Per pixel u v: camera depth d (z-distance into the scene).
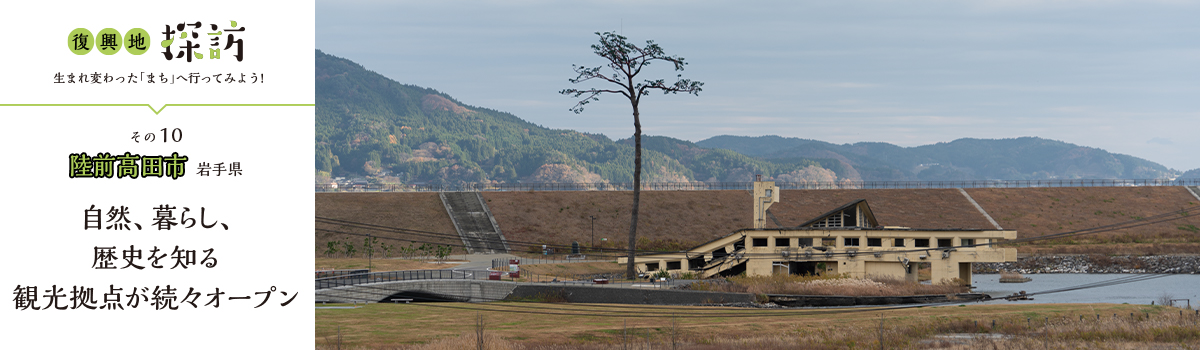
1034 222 168.25
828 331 56.81
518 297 79.69
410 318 61.03
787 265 100.50
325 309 66.00
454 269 96.94
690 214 167.25
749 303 77.25
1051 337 55.16
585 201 170.62
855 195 182.25
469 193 172.75
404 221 155.00
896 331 57.34
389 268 102.56
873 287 83.81
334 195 162.88
